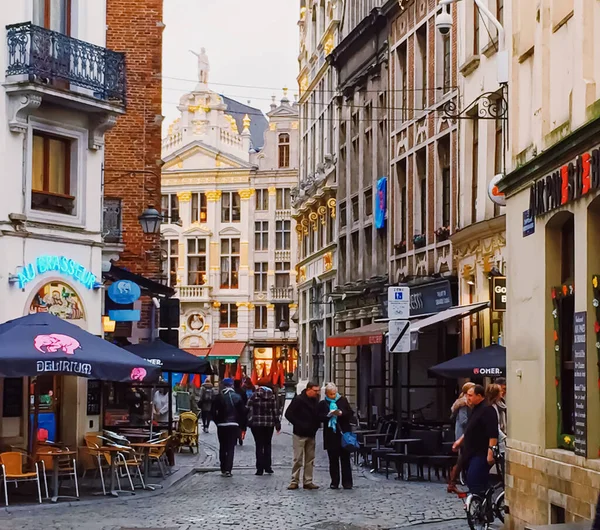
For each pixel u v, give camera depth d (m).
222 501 19.73
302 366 58.22
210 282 82.31
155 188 34.88
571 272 14.27
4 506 18.77
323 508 18.62
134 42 34.97
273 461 28.81
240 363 81.00
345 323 47.31
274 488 21.98
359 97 44.53
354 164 45.69
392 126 38.88
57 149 25.08
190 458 29.41
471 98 30.34
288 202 81.56
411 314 35.44
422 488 21.89
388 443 26.58
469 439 15.37
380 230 41.12
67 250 24.97
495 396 16.27
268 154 82.00
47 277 24.33
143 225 31.88
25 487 21.56
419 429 26.94
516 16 16.33
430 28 34.69
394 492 21.11
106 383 26.17
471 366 23.08
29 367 19.03
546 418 14.41
